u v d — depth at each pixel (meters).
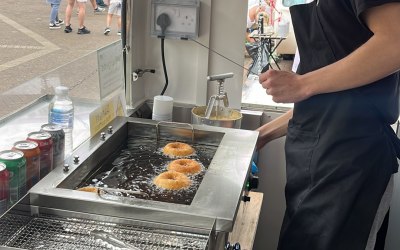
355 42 1.33
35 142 1.19
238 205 1.07
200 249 0.95
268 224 2.24
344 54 1.35
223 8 1.89
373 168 1.37
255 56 2.10
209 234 0.94
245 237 1.44
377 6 1.17
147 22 1.95
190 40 1.94
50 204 1.05
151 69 2.02
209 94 2.01
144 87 2.04
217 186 1.13
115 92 1.64
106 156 1.42
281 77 1.32
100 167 1.37
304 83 1.31
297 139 1.50
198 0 1.85
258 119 2.00
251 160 1.32
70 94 1.55
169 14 1.88
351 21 1.31
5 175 1.04
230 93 2.00
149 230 1.01
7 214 0.98
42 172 1.21
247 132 1.54
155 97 1.84
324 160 1.41
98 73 1.51
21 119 1.38
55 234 0.99
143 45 1.98
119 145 1.53
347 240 1.40
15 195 1.08
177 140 1.58
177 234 1.00
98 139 1.41
